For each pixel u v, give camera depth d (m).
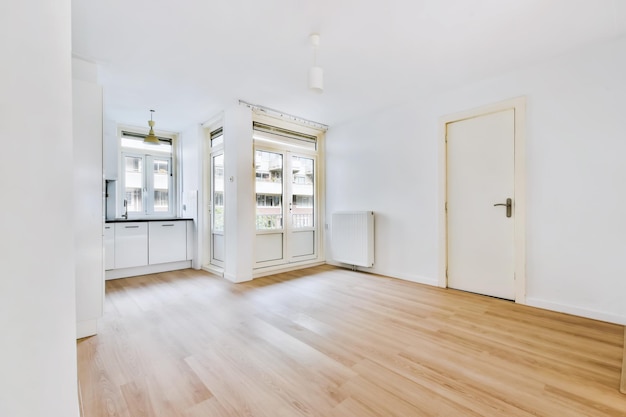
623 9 1.87
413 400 1.35
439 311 2.54
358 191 4.30
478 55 2.47
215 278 3.83
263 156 4.12
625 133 2.21
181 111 3.87
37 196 0.47
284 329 2.18
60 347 0.56
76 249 2.04
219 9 1.86
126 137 4.50
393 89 3.20
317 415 1.25
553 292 2.54
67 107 0.67
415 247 3.60
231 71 2.73
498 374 1.56
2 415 0.37
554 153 2.54
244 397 1.38
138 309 2.63
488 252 2.98
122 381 1.51
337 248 4.41
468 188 3.12
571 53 2.44
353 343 1.94
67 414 0.60
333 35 2.16
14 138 0.40
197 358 1.75
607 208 2.29
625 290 2.22
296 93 3.30
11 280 0.39
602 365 1.65
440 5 1.83
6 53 0.38
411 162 3.63
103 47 2.30
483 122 3.00
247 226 3.72
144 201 4.66
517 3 1.81
